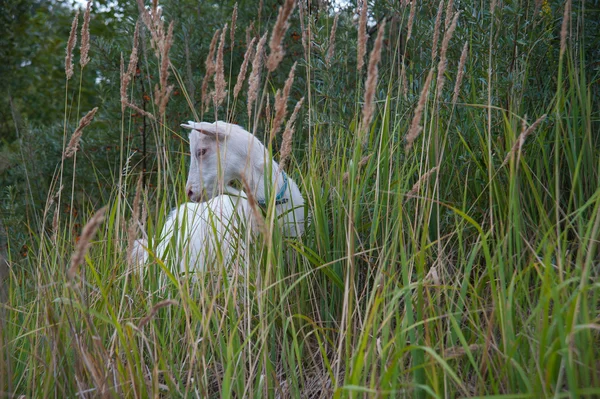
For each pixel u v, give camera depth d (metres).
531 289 2.71
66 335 2.59
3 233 4.41
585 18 3.81
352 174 2.96
